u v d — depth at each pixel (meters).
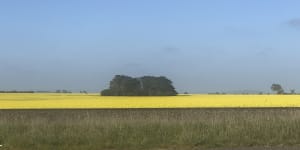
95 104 57.47
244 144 16.23
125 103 59.44
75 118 23.66
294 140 16.89
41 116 28.02
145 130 17.88
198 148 15.62
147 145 15.92
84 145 15.73
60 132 17.28
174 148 15.63
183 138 16.52
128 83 93.56
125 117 22.00
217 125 18.61
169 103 60.06
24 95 93.75
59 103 58.88
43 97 81.62
